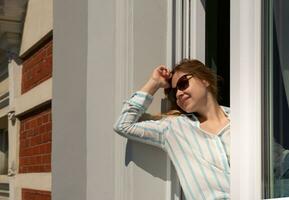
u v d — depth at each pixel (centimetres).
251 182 251
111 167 363
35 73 535
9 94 620
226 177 297
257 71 251
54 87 452
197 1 353
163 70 337
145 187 343
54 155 446
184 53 355
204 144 307
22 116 582
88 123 393
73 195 411
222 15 397
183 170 310
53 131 449
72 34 425
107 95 371
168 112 340
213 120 316
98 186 376
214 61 395
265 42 254
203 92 317
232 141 259
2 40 606
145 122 330
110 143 366
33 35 536
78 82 411
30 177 534
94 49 390
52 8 475
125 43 354
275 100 254
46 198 481
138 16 352
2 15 580
